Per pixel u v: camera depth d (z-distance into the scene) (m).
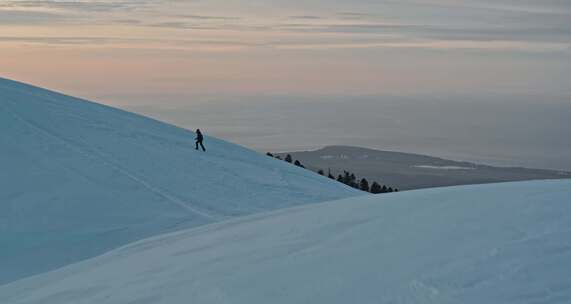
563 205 8.40
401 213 9.41
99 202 27.86
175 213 27.11
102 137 37.53
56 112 40.03
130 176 31.64
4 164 30.81
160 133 42.50
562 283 6.23
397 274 7.19
